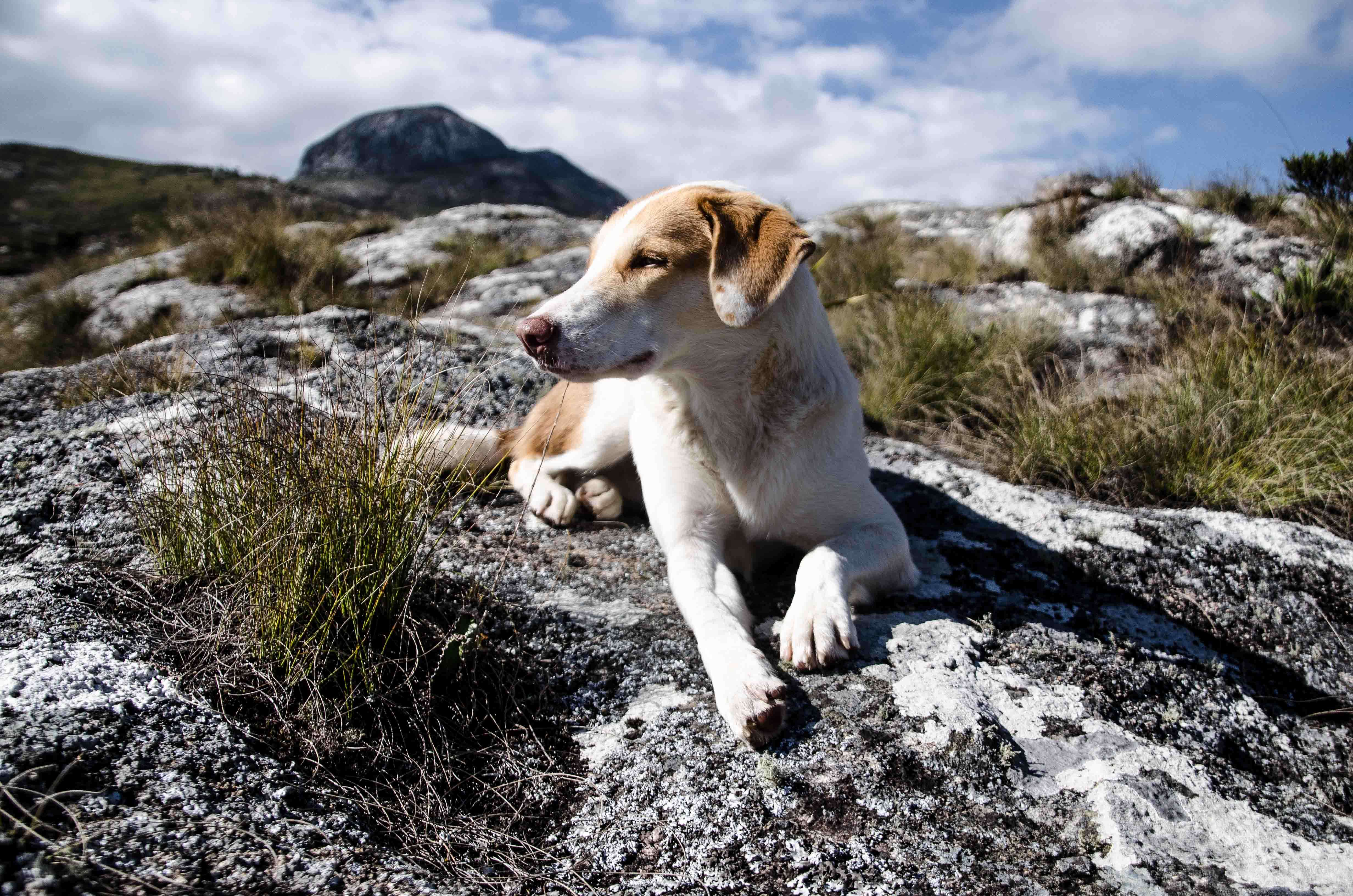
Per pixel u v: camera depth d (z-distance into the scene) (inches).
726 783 20.4
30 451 32.2
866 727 22.1
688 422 29.1
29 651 19.3
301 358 35.8
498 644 24.7
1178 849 19.7
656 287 27.2
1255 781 23.0
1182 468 40.4
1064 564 32.5
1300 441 40.2
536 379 46.7
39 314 85.5
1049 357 55.2
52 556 25.9
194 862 15.1
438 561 27.9
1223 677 26.8
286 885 15.2
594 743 22.0
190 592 23.4
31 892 13.3
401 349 45.4
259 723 19.9
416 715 21.4
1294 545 34.0
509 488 36.5
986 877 18.5
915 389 50.7
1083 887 18.5
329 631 22.1
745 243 27.2
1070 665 25.8
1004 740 22.1
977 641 26.3
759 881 18.1
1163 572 32.3
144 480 28.7
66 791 15.6
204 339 46.0
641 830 19.4
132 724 18.0
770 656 25.5
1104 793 20.8
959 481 39.4
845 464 29.5
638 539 33.5
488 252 99.7
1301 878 19.4
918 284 72.5
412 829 18.7
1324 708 27.1
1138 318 59.1
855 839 19.1
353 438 24.6
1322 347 48.7
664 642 25.8
